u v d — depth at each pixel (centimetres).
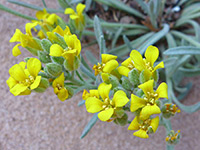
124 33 16
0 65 16
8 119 15
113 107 8
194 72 14
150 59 8
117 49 15
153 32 16
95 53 17
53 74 9
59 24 11
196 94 15
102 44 10
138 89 9
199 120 15
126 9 16
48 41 9
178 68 14
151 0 14
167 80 14
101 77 9
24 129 15
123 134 15
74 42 9
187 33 17
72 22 12
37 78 8
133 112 8
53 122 15
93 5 17
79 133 15
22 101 15
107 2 16
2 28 17
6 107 15
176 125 15
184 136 15
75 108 15
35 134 15
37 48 10
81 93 16
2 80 16
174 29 17
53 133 15
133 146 14
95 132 15
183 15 16
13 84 8
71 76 10
